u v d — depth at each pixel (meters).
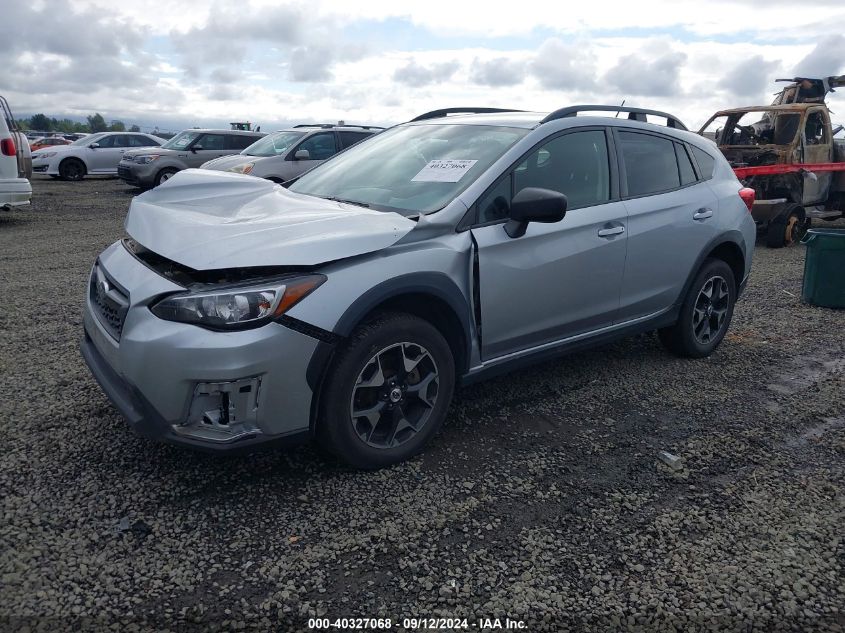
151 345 2.86
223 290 2.88
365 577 2.65
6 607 2.40
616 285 4.34
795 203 10.63
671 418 4.16
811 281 6.88
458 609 2.50
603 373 4.87
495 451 3.67
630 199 4.43
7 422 3.76
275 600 2.51
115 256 3.45
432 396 3.51
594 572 2.73
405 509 3.09
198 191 3.84
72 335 5.34
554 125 4.07
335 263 3.12
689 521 3.08
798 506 3.23
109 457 3.42
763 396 4.54
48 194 16.72
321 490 3.21
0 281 7.14
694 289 4.95
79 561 2.66
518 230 3.66
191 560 2.70
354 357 3.12
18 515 2.92
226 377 2.83
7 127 10.69
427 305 3.49
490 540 2.90
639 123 4.68
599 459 3.62
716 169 5.21
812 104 11.23
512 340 3.86
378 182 4.08
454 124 4.41
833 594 2.64
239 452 2.96
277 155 12.39
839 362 5.25
